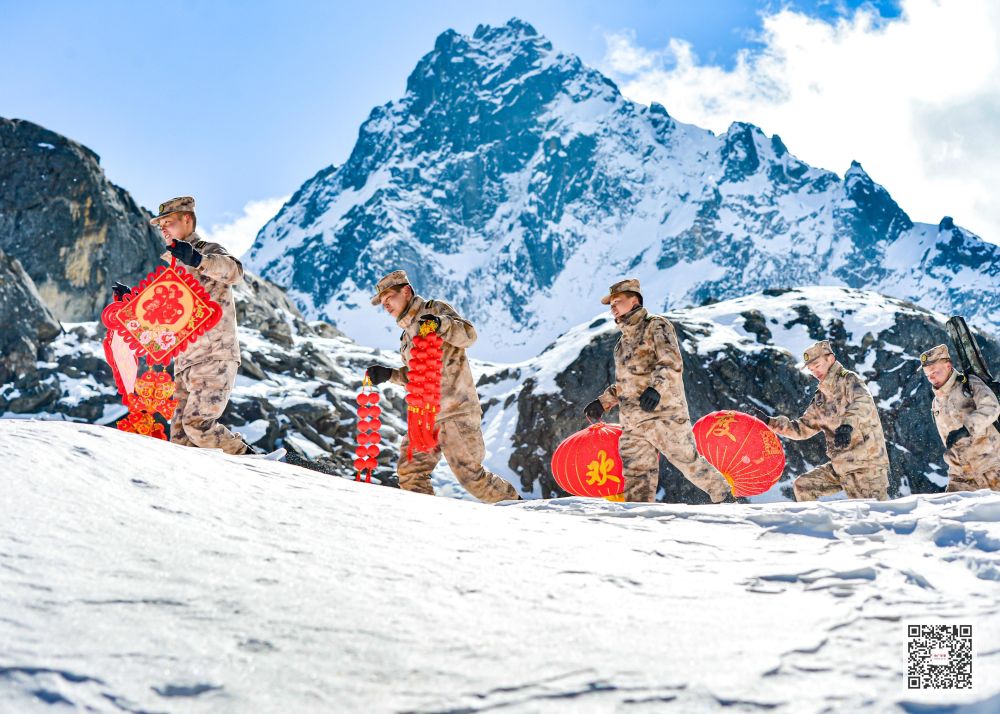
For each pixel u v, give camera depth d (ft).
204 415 20.21
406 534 10.21
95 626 6.45
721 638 7.19
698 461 22.26
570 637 7.18
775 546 10.93
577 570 9.31
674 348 22.40
